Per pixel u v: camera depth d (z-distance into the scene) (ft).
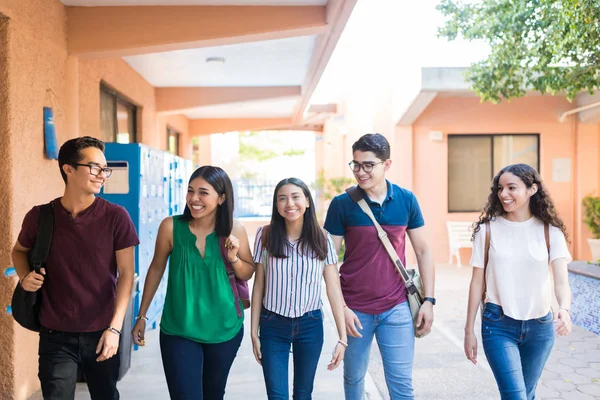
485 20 23.04
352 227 10.71
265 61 26.89
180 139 46.16
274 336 10.16
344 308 10.48
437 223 39.14
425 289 10.96
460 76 33.12
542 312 9.77
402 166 38.78
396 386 10.59
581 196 38.19
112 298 9.34
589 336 20.58
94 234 9.04
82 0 17.12
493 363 9.73
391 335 10.61
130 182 18.47
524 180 9.68
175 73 29.17
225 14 18.67
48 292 9.09
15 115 13.61
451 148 39.55
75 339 9.05
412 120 38.01
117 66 24.72
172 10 18.38
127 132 28.02
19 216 13.78
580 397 14.61
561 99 38.47
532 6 21.17
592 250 36.37
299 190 9.88
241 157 114.83
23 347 14.06
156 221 21.30
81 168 8.85
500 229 10.02
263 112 45.39
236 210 70.38
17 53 13.73
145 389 15.17
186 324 9.57
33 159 14.62
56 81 16.52
